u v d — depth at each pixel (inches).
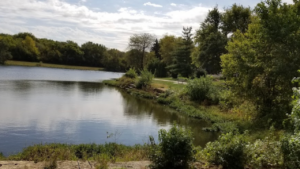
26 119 551.5
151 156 226.4
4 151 349.7
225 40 1214.9
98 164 234.7
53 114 622.5
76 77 2098.9
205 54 1240.8
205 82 872.3
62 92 1080.8
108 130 504.7
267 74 527.2
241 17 1290.6
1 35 3821.4
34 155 285.3
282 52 479.2
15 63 3169.3
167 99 952.3
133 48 2805.1
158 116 690.8
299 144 196.5
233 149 226.2
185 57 1672.0
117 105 843.4
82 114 648.4
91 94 1095.6
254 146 247.0
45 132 461.7
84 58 4077.3
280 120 472.7
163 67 2182.6
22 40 3747.5
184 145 218.2
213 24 1403.8
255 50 545.6
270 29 499.5
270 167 232.1
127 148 353.7
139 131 510.9
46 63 3767.2
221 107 752.3
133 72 1694.1
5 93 922.7
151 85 1298.0
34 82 1397.6
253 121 542.3
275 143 253.0
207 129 553.0
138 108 807.1
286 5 529.3
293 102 217.9
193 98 879.1
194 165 230.8
